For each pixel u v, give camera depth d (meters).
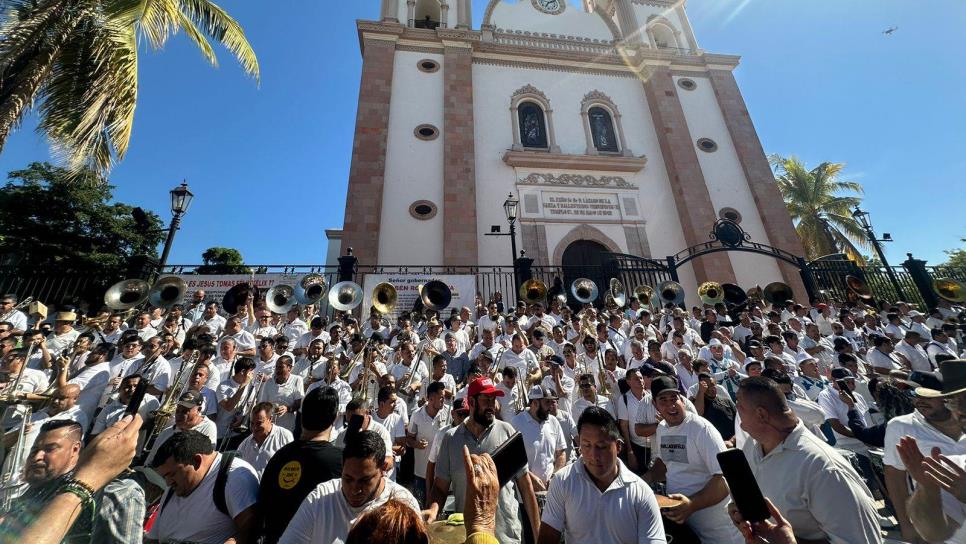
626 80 18.02
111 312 8.19
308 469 2.60
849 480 1.96
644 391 4.73
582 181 15.47
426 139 14.70
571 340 8.43
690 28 19.91
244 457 3.53
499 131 15.84
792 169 24.20
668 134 16.33
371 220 12.87
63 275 10.25
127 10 7.50
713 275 13.92
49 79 7.57
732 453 1.76
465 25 16.91
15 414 1.87
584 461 2.59
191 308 8.96
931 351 7.59
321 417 2.80
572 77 17.50
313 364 5.99
